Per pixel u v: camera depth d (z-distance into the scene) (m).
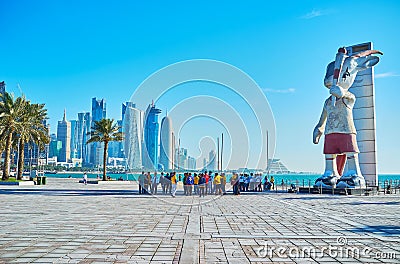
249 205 16.62
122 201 18.08
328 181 26.38
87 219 11.32
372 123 29.94
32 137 38.97
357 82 30.86
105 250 7.09
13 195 22.25
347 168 26.53
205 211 13.86
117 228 9.62
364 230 9.59
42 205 15.83
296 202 18.62
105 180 45.25
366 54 26.31
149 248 7.29
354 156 26.06
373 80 30.23
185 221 11.02
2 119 35.12
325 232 9.25
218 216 12.36
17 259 6.38
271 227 10.01
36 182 37.81
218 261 6.39
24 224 10.22
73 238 8.21
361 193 25.19
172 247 7.40
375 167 29.42
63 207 14.98
